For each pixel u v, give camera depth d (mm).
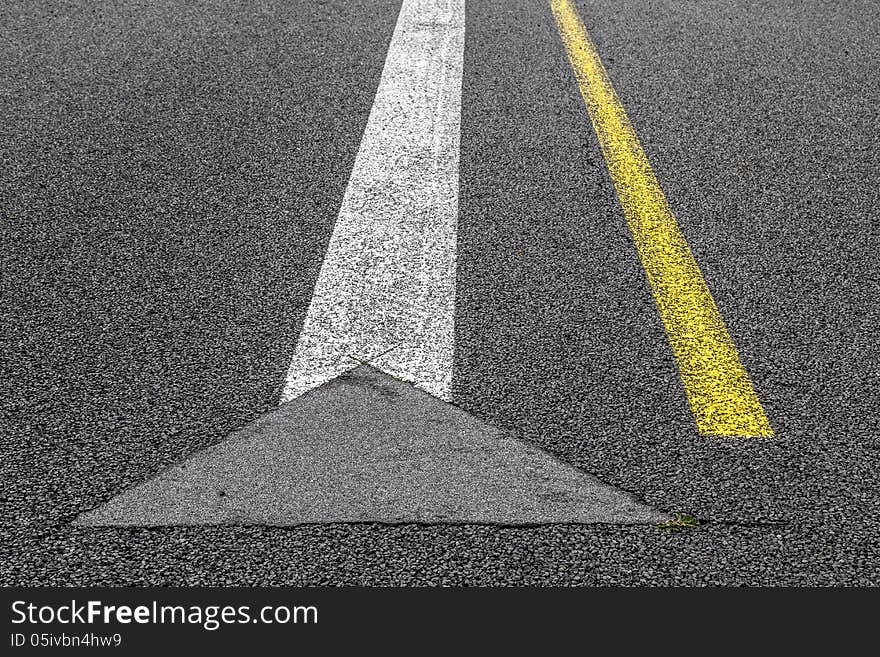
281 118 5160
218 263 3760
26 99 5379
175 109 5266
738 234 4043
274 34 6551
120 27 6660
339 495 2584
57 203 4223
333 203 4262
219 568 2365
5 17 6859
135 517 2504
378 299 3529
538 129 5070
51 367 3107
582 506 2561
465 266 3760
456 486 2621
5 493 2572
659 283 3660
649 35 6676
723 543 2453
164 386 3023
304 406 2941
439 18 6973
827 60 6234
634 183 4488
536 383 3062
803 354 3236
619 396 3006
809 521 2521
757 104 5477
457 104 5387
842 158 4805
